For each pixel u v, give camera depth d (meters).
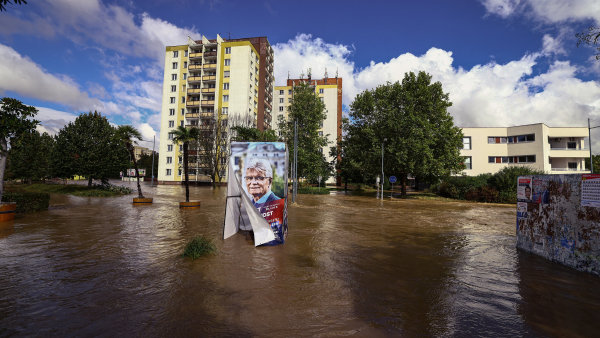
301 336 2.73
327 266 5.12
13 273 4.48
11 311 3.16
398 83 29.94
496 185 28.05
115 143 26.55
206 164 46.06
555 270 5.11
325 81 75.69
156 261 5.26
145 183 58.47
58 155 25.06
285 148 7.25
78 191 25.22
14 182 50.81
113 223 9.71
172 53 57.50
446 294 3.90
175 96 56.81
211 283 4.15
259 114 59.72
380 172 30.42
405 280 4.45
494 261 5.68
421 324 3.04
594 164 42.44
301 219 11.93
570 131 40.19
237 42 54.88
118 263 5.10
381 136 29.53
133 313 3.16
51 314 3.11
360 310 3.35
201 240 6.00
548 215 5.93
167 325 2.90
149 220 10.62
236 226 8.18
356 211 15.97
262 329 2.86
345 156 36.62
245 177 7.00
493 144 42.72
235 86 54.34
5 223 9.38
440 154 27.80
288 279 4.38
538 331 2.93
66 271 4.61
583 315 3.31
